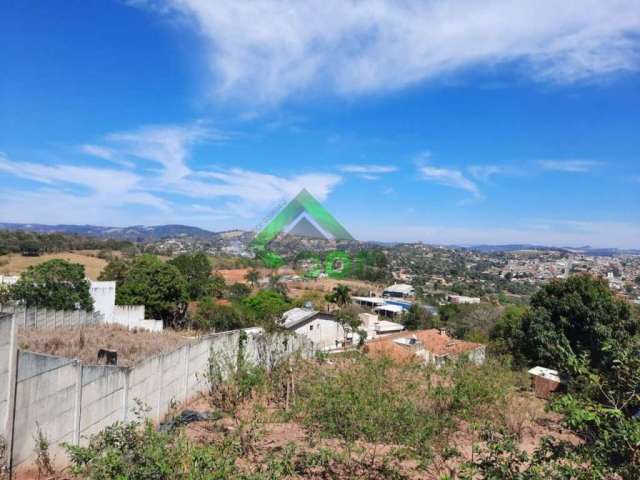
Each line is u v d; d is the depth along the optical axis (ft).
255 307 111.55
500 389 29.09
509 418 28.71
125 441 13.42
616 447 11.96
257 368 31.91
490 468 14.25
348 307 137.28
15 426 16.49
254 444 22.75
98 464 12.23
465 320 122.62
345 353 34.76
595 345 55.83
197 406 29.58
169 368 27.61
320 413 21.91
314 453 19.79
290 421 26.89
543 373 44.98
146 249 235.40
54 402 18.28
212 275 140.15
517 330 67.10
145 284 92.58
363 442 22.12
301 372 33.24
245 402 29.35
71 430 19.17
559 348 16.92
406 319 146.20
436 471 20.94
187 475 12.23
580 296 60.90
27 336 35.04
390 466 20.88
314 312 104.88
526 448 25.49
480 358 43.14
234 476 13.06
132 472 12.03
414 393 26.50
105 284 76.28
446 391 26.58
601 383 14.14
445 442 23.07
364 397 21.61
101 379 21.12
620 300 60.29
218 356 33.32
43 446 17.44
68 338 35.99
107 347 34.53
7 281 70.03
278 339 39.14
